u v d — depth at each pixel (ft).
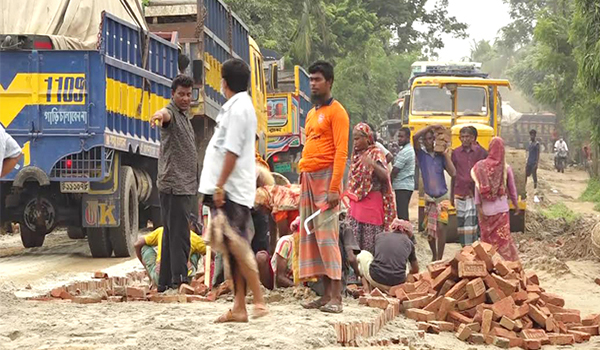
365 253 35.45
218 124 25.07
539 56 126.62
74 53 47.37
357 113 187.62
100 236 49.62
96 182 49.26
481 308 31.12
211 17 61.77
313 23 150.30
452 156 46.34
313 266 28.81
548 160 217.36
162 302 31.17
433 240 46.57
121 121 50.11
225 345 22.58
